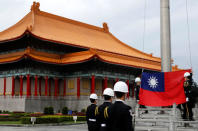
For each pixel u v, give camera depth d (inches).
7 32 3430.1
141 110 1135.6
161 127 885.8
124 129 410.6
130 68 3508.9
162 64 1241.4
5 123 1774.1
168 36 1246.9
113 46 3946.9
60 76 3225.9
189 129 871.7
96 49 3189.0
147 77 954.1
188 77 941.8
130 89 3718.0
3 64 3105.3
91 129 618.8
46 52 3181.6
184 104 960.9
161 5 1272.1
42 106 2891.2
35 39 2982.3
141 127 922.1
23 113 2486.5
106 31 4375.0
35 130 1381.6
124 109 413.7
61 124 1776.6
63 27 3649.1
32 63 2891.2
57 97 3105.3
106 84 3201.3
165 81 939.3
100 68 3139.8
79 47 3297.2
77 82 3093.0
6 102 2920.8
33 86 3024.1
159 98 933.8
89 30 4042.8
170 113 1071.6
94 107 621.6
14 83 2994.6
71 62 2989.7
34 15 3442.4
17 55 3088.1
